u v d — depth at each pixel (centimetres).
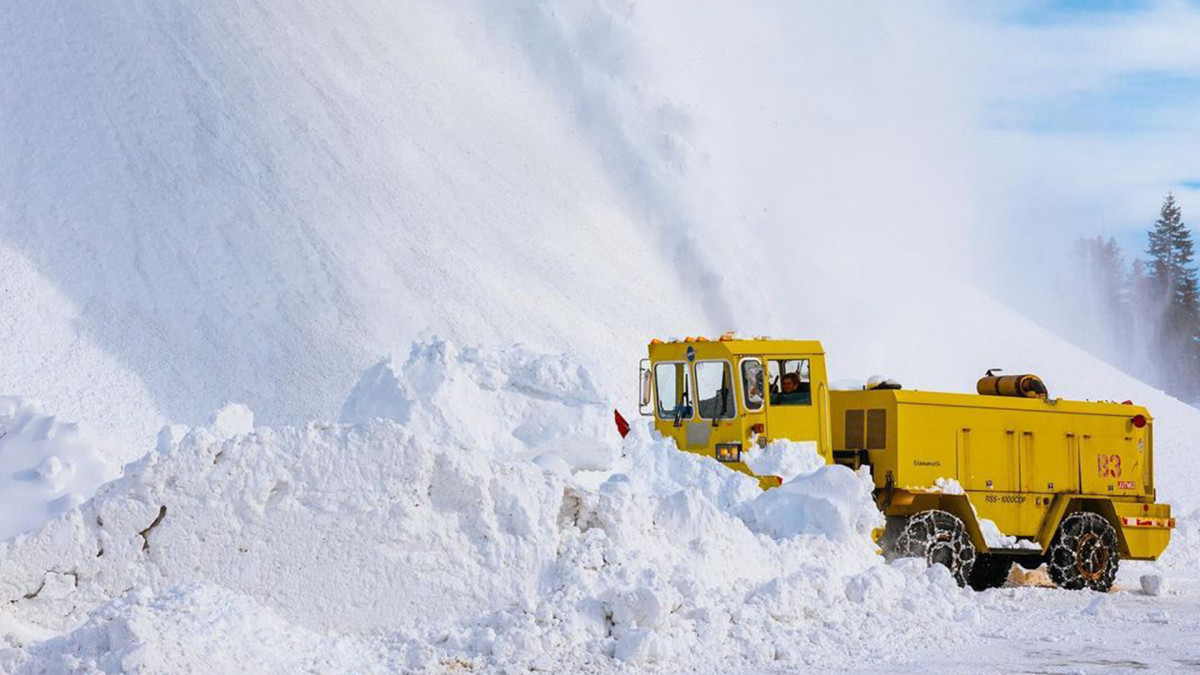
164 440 1233
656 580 981
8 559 948
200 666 764
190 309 2208
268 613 859
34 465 1130
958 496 1558
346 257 2427
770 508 1298
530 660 895
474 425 1387
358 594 982
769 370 1538
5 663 772
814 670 911
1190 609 1378
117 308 2159
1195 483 3056
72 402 1923
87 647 782
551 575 1020
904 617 1126
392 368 1415
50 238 2241
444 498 1026
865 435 1583
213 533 980
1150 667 949
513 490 1042
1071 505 1711
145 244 2294
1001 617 1241
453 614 989
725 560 1130
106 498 976
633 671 884
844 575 1198
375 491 1008
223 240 2358
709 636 957
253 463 999
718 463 1420
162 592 857
